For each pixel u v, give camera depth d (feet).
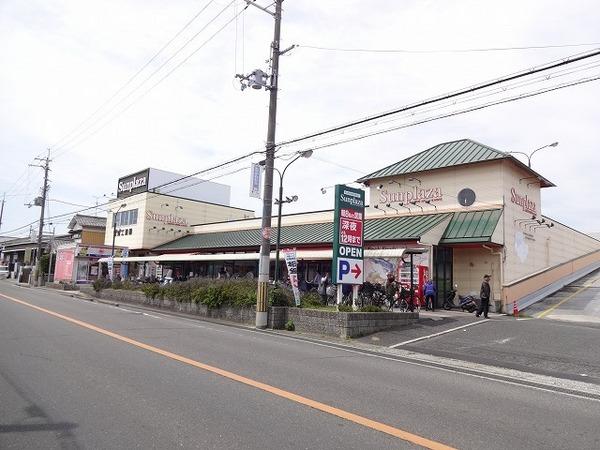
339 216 52.26
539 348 39.58
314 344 41.37
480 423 18.89
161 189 153.17
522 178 86.63
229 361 29.43
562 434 17.98
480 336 45.60
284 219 111.04
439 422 18.74
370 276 79.61
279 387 23.07
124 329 42.91
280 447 15.24
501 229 76.43
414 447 15.75
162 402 19.77
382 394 22.99
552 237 100.58
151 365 27.04
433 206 85.30
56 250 173.68
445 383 26.86
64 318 49.65
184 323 52.90
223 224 135.23
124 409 18.74
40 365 26.23
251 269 108.68
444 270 81.20
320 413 19.10
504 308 72.90
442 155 87.92
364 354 37.19
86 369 25.55
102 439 15.53
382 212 92.22
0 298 76.79
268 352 34.27
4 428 16.42
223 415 18.31
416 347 41.96
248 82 57.52
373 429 17.40
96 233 180.04
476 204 80.33
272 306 55.36
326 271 87.71
